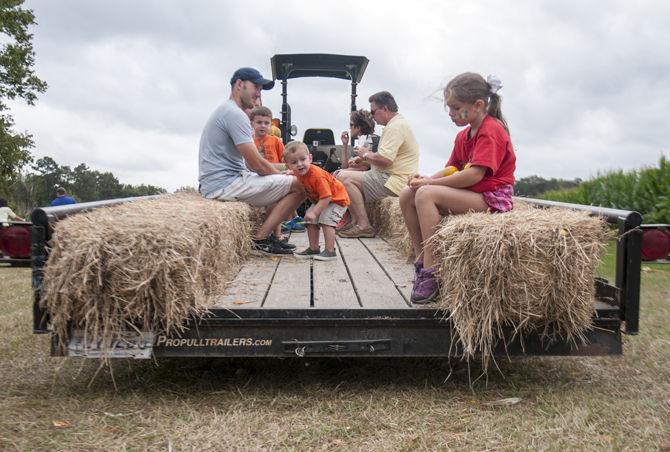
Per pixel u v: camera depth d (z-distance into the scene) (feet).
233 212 11.23
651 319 13.91
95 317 7.92
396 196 16.90
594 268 8.57
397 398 8.71
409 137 16.88
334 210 13.02
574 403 8.52
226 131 13.53
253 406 8.36
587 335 8.79
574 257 8.23
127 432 7.42
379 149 16.70
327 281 10.64
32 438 7.21
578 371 10.18
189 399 8.64
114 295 7.88
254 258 13.29
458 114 9.77
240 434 7.36
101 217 8.64
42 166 141.38
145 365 10.42
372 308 8.48
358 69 24.85
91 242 7.75
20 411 8.09
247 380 9.57
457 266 8.28
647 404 8.43
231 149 13.73
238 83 14.12
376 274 11.33
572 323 8.42
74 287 7.79
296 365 10.41
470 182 9.56
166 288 7.89
